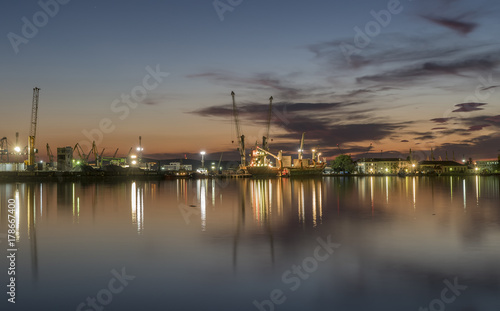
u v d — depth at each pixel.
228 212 46.66
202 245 27.44
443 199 64.75
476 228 33.94
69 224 37.00
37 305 16.86
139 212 46.72
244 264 22.62
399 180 170.38
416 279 19.89
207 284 19.33
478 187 103.31
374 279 19.94
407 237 30.00
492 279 19.81
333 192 84.56
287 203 58.41
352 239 29.33
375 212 46.19
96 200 64.62
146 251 25.69
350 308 16.61
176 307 16.69
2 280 19.94
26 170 188.25
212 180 178.88
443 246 26.77
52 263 22.86
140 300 17.39
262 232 32.47
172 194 79.69
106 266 22.27
